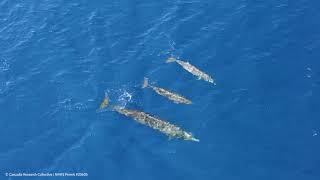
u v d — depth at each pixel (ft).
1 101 292.40
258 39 304.30
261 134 270.05
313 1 318.45
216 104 280.31
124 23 318.24
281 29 307.37
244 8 318.45
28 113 287.07
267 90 284.61
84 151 270.46
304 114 275.39
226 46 302.25
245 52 299.17
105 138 273.13
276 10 315.99
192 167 261.24
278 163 260.83
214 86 286.25
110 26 317.42
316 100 279.49
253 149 265.54
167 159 263.90
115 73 295.69
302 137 268.00
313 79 287.07
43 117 284.61
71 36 316.19
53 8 331.57
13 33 321.93
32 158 271.28
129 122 275.59
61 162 268.21
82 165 266.57
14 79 301.02
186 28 311.88
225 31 308.81
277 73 290.35
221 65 294.46
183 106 279.49
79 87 293.23
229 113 277.23
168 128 271.08
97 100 286.25
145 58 300.20
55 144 274.57
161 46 304.91
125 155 266.98
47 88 295.28
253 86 286.05
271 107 278.46
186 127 272.31
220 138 269.03
